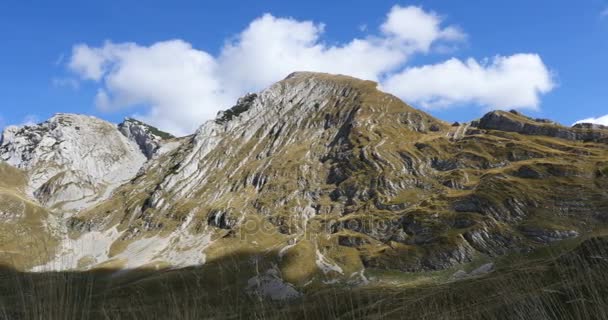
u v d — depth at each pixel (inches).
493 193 7805.1
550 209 7165.4
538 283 295.0
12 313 205.2
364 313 312.5
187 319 261.0
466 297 334.0
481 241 6934.1
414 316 335.3
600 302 253.3
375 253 7396.7
